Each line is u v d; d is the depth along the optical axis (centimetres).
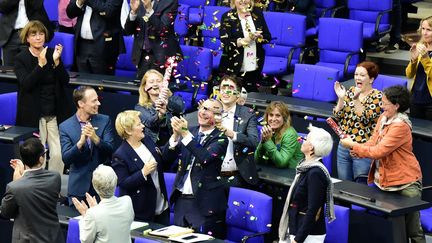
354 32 1780
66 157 1316
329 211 1087
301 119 1487
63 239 1157
